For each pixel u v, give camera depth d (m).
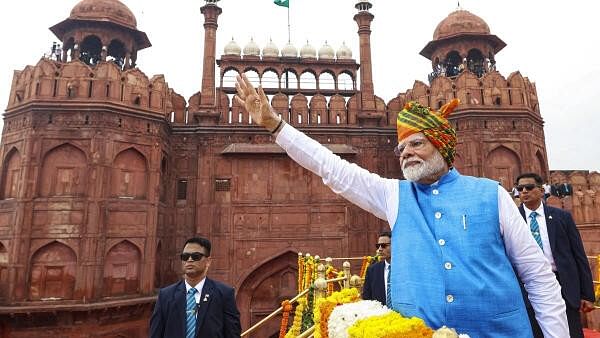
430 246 1.32
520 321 1.22
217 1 14.67
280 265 12.94
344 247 13.02
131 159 11.75
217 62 14.88
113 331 10.56
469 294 1.21
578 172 14.16
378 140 14.07
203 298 2.98
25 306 9.72
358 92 14.69
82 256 10.42
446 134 1.45
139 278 11.24
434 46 15.05
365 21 15.22
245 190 13.18
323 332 1.83
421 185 1.50
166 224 12.80
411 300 1.28
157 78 12.59
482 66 14.72
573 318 2.93
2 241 10.62
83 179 10.95
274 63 15.01
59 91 11.30
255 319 12.56
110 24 13.07
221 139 13.55
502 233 1.35
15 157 11.30
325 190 13.40
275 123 1.62
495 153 12.24
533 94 13.40
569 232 3.13
